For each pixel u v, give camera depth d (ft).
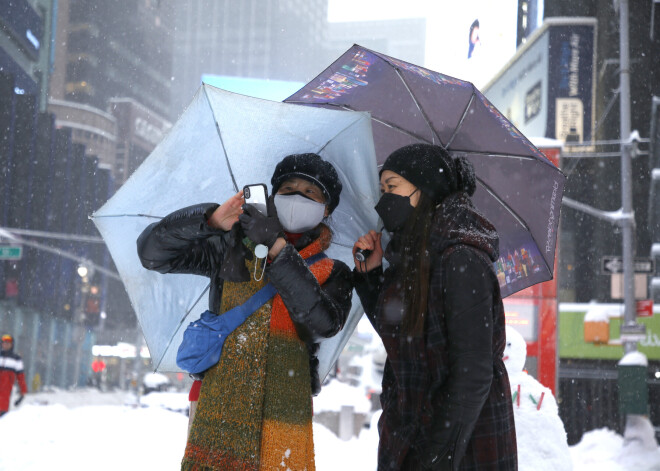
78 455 26.66
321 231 9.85
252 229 8.84
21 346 150.61
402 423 8.76
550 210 12.52
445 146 12.60
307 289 8.84
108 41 381.81
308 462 9.15
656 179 81.71
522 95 94.02
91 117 339.36
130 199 10.27
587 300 81.05
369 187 10.25
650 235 79.51
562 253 82.79
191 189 10.46
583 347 68.69
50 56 190.90
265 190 9.11
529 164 12.41
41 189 163.94
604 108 86.84
